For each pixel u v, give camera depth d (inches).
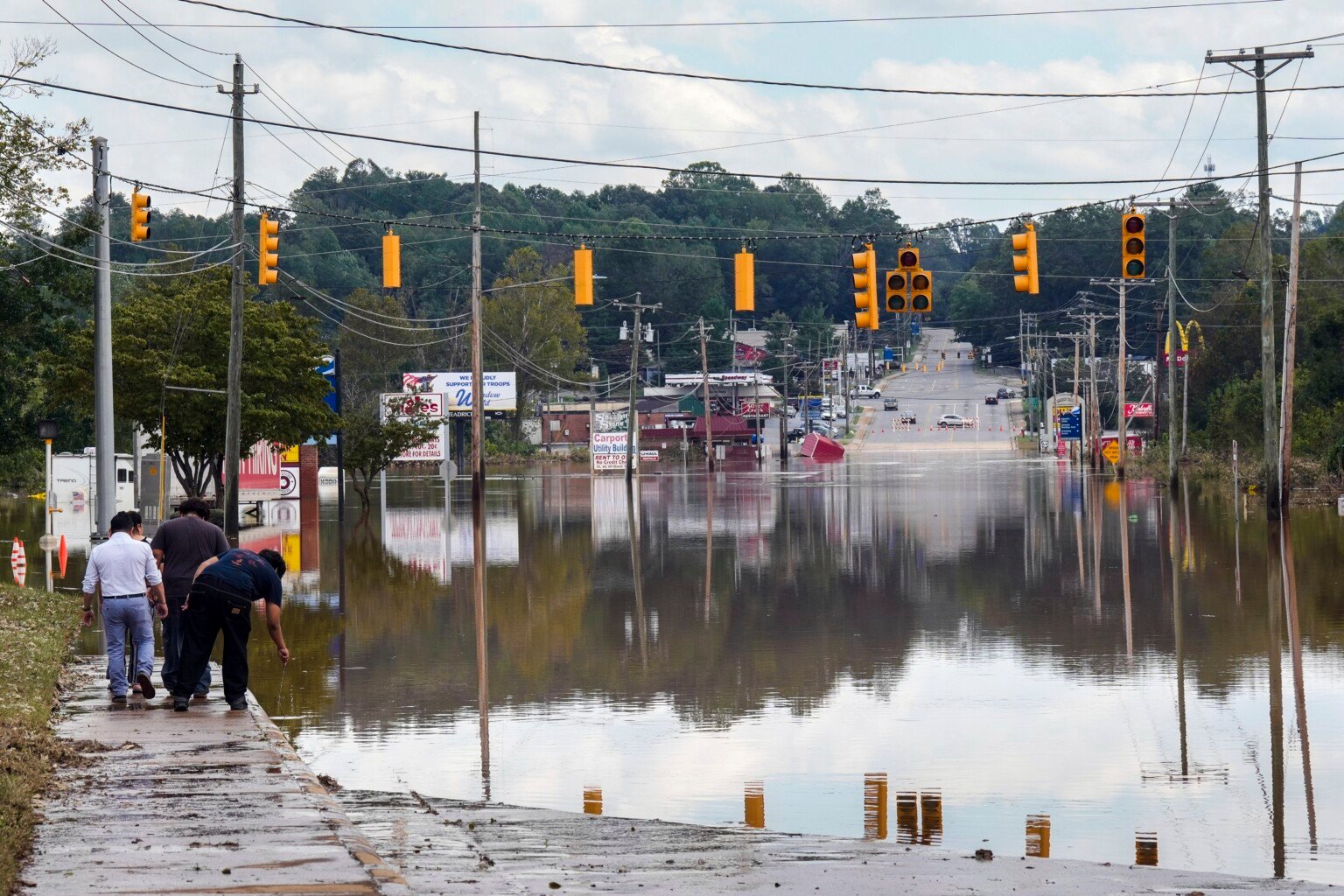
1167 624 2130.9
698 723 1497.3
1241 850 1024.9
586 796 1190.3
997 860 966.4
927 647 1978.3
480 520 4680.1
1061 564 3021.7
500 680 1755.7
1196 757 1318.9
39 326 4544.8
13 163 2753.4
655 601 2507.4
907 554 3314.5
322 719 1523.1
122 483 5319.9
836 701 1610.5
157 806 994.7
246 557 1409.9
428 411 6235.2
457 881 865.5
